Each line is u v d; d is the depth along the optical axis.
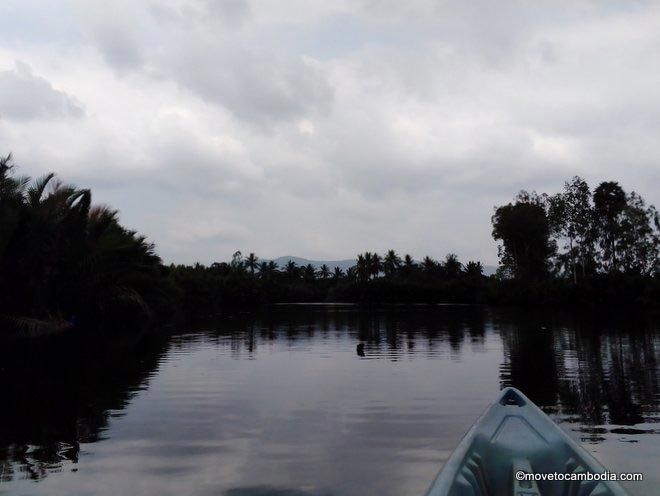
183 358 15.27
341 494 5.09
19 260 24.30
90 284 28.16
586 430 7.17
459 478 3.95
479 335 22.94
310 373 12.31
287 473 5.64
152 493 5.17
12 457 6.25
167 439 6.93
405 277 107.62
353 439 6.83
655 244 56.19
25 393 10.10
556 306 56.94
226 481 5.44
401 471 5.66
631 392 9.75
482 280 88.75
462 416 7.98
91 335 23.55
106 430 7.39
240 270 85.75
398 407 8.63
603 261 59.75
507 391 6.43
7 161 23.27
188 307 55.97
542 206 67.12
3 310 24.42
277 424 7.63
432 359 14.73
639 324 28.12
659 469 5.61
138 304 32.22
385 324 31.83
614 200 59.44
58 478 5.56
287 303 112.62
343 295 108.88
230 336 23.27
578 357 14.84
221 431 7.29
